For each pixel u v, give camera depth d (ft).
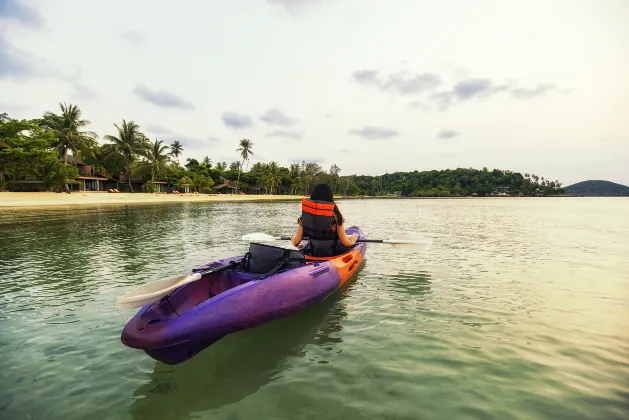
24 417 8.93
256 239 22.65
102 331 14.30
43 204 100.32
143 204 127.75
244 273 15.53
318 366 11.54
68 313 16.20
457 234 46.01
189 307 13.75
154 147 210.59
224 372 11.23
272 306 13.56
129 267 24.93
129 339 10.43
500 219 75.66
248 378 10.85
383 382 10.55
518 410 9.17
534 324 14.94
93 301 17.79
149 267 24.95
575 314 16.07
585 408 9.25
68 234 42.29
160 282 12.80
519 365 11.52
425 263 26.76
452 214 96.48
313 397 9.80
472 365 11.53
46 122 154.81
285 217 75.66
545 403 9.46
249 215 82.28
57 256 28.84
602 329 14.40
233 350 12.72
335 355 12.30
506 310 16.62
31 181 150.10
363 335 13.91
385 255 30.04
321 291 16.33
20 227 48.83
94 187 196.13
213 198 212.23
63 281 21.33
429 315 15.97
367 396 9.82
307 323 15.10
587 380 10.61
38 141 122.72
